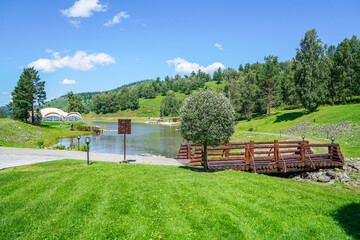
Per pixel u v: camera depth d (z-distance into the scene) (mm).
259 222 7660
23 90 65812
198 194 9375
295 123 55781
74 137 58375
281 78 90188
